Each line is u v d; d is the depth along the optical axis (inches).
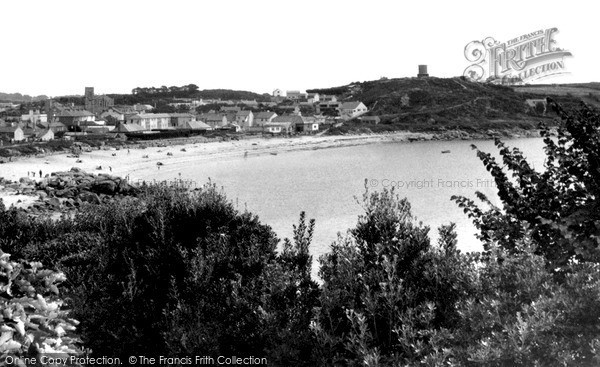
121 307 419.8
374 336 311.0
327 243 1566.2
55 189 2541.8
